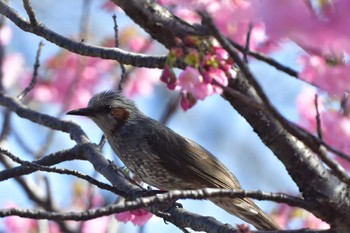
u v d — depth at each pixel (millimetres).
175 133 13188
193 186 12914
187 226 9680
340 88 7066
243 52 7637
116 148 13391
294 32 5426
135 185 11281
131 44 16219
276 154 8023
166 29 7637
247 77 6551
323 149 6984
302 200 7594
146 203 7039
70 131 12453
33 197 15680
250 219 11828
